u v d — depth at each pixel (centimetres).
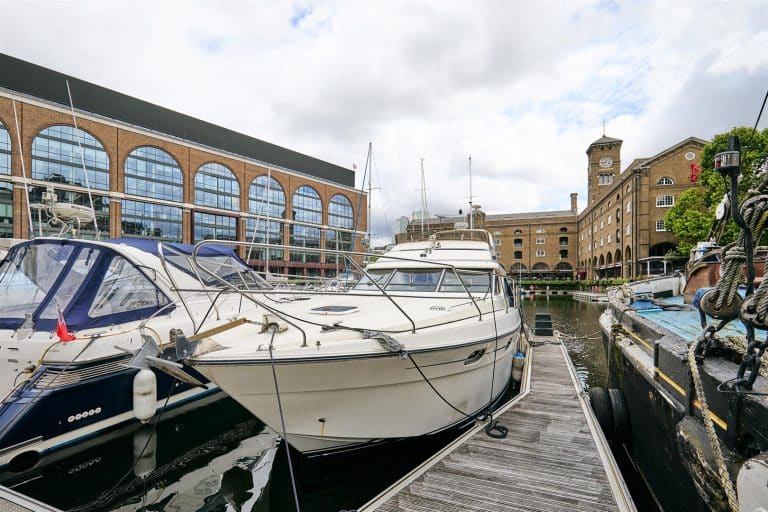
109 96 3303
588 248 4928
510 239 5769
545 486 336
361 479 420
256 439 531
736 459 229
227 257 779
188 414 605
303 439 381
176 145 3400
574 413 491
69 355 467
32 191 2580
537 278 5612
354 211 5072
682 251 2633
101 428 486
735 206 201
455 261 600
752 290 214
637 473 468
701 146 3127
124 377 510
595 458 380
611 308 796
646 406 427
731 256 226
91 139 2892
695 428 279
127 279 563
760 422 211
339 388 363
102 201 2944
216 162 3700
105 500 397
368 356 347
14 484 413
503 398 648
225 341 364
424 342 385
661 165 3203
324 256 4647
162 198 3312
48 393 436
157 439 526
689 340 391
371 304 493
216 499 397
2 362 483
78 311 504
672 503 353
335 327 358
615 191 3775
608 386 731
